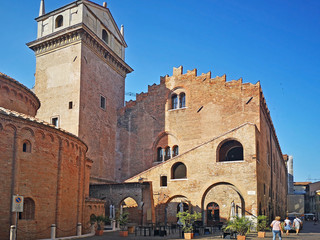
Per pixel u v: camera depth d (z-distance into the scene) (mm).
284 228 33062
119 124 52344
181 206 38438
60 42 46438
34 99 32375
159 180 40031
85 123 44156
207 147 38156
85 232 30234
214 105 46906
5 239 20656
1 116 21406
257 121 43312
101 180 46000
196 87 48750
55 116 44594
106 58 50219
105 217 30703
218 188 42188
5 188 21094
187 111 48688
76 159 28953
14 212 21234
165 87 51188
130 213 41281
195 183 37938
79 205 28641
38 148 23766
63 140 26266
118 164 51031
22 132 22688
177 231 35281
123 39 55594
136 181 41375
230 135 37125
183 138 48156
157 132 50125
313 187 115500
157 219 38938
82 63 44688
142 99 52188
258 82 44562
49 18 48188
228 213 41000
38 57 48094
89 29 45375
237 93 45625
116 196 40156
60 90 45125
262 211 37812
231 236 26844
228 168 36562
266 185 43438
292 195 109125
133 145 51062
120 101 53625
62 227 25578
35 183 23203
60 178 25406
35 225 22844
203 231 33250
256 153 36281
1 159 21078
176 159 39625
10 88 28156
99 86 48094
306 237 29312
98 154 46500
